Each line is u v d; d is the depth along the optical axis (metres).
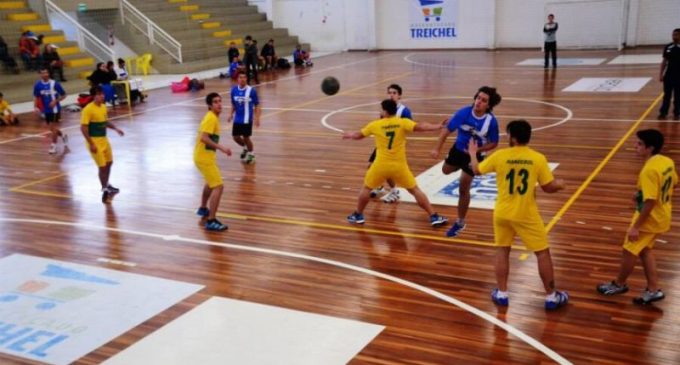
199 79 23.09
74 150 12.64
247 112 10.79
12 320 5.60
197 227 7.88
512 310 5.46
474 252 6.75
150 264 6.76
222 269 6.57
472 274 6.21
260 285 6.15
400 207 8.33
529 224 5.25
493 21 28.34
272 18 31.89
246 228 7.78
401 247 6.98
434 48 30.06
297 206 8.55
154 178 10.23
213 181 7.65
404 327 5.24
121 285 6.26
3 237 7.73
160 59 24.70
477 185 9.09
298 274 6.38
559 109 14.55
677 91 12.85
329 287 6.06
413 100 16.72
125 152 12.12
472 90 17.91
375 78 21.45
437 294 5.82
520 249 6.74
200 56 26.23
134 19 24.97
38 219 8.39
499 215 5.33
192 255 6.98
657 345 4.82
